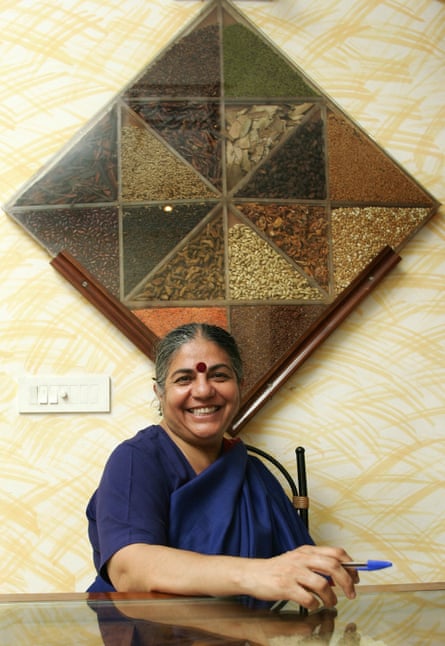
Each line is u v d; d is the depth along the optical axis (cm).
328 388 235
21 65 234
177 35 236
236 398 189
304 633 84
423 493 235
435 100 249
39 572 218
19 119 232
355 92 246
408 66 249
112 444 224
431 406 239
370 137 242
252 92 238
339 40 246
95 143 230
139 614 92
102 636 81
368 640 82
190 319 226
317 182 238
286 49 243
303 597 120
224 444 199
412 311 241
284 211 235
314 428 232
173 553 150
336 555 128
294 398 233
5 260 227
